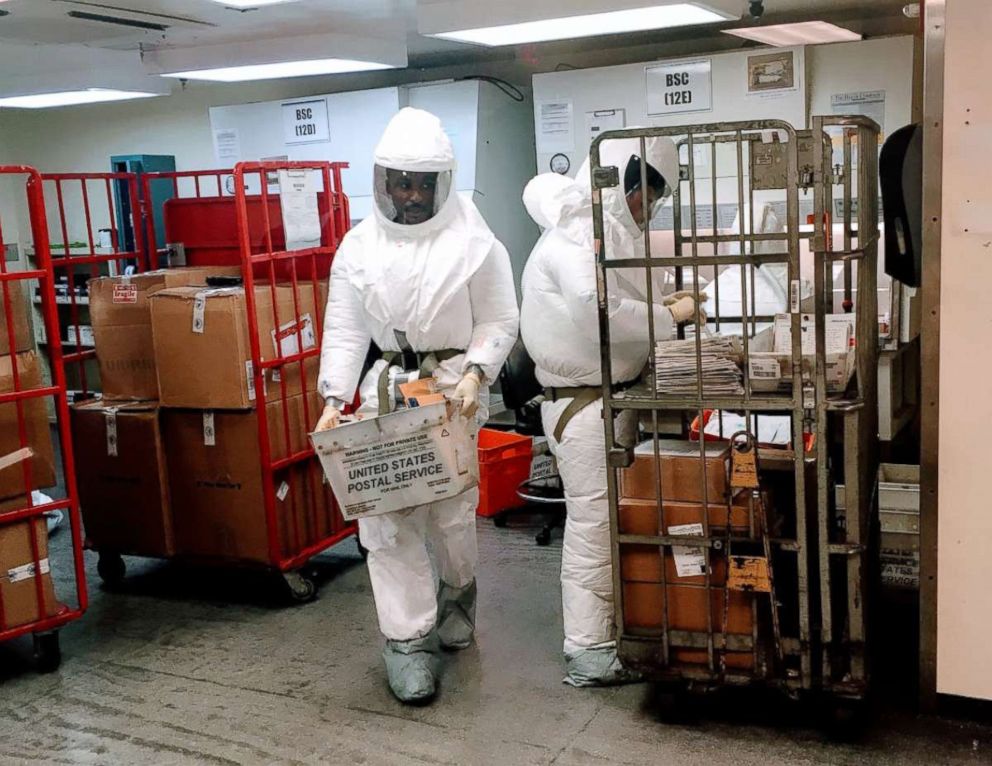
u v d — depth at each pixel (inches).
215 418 142.4
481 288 114.9
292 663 126.9
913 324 130.4
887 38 167.8
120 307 148.5
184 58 200.8
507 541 168.4
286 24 178.2
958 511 99.3
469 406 108.7
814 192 92.2
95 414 150.4
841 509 115.2
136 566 167.2
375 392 117.3
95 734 111.6
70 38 187.0
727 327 134.0
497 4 158.6
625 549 104.9
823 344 92.8
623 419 110.1
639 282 110.6
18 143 292.0
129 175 169.9
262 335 138.9
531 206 111.0
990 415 96.5
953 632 101.7
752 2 165.2
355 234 116.0
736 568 98.6
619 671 113.9
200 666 127.4
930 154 95.3
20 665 130.3
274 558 142.5
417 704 113.6
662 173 105.9
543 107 195.6
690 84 181.3
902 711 106.1
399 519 112.3
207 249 165.3
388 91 207.5
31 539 124.6
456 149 204.7
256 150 226.7
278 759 104.3
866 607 100.0
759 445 110.8
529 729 106.9
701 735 103.4
